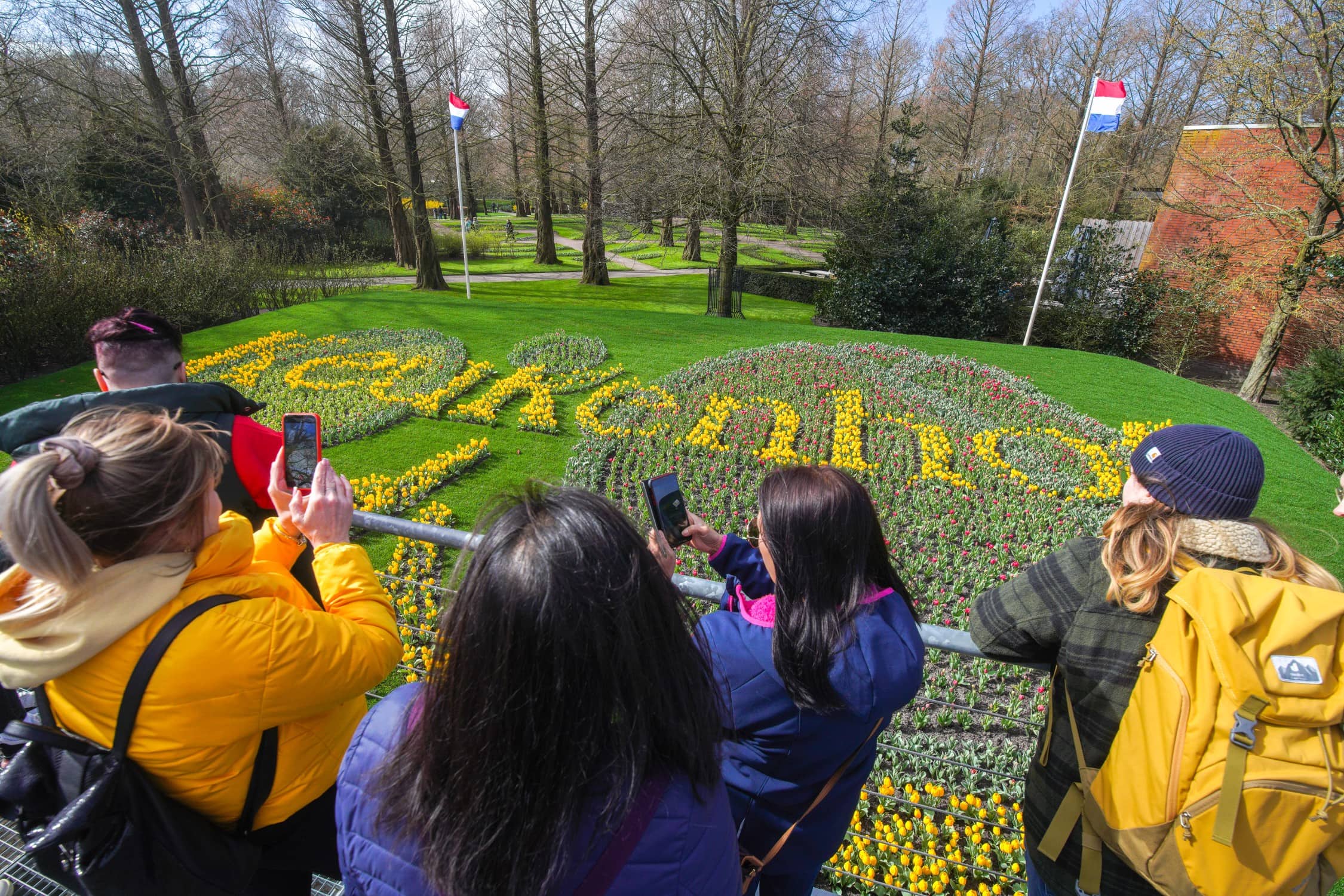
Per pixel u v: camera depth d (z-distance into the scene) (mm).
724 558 2188
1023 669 4770
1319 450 12227
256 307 16562
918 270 18344
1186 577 1381
